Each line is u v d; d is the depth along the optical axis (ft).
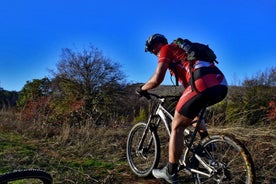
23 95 75.87
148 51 15.81
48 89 82.48
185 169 14.66
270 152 17.65
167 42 15.71
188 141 14.97
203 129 15.28
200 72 13.69
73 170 17.46
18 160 18.74
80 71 90.17
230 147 15.49
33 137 24.57
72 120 39.88
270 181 15.66
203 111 14.21
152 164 16.48
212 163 13.80
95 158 19.61
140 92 15.94
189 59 13.91
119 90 89.15
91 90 89.20
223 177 13.53
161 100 16.44
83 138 22.90
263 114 23.82
